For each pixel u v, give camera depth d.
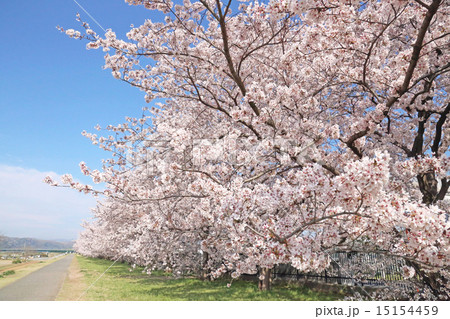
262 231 3.45
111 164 8.83
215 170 5.78
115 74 6.74
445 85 6.97
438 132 6.92
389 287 6.78
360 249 3.47
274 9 3.71
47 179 5.21
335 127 5.32
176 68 7.56
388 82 5.65
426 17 3.88
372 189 2.47
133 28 6.54
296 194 3.04
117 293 10.52
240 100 7.27
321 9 3.82
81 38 6.14
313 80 6.83
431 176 7.02
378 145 7.84
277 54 7.55
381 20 5.06
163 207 6.09
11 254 59.28
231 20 6.60
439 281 5.34
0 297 9.76
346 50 5.05
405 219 2.63
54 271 21.22
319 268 3.20
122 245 15.30
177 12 6.48
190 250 12.80
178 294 10.15
